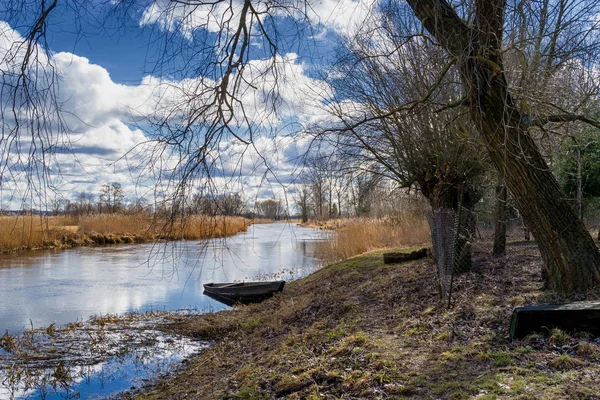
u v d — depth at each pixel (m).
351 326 7.69
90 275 19.25
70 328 11.16
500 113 6.42
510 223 17.73
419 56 9.34
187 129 5.27
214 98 5.45
